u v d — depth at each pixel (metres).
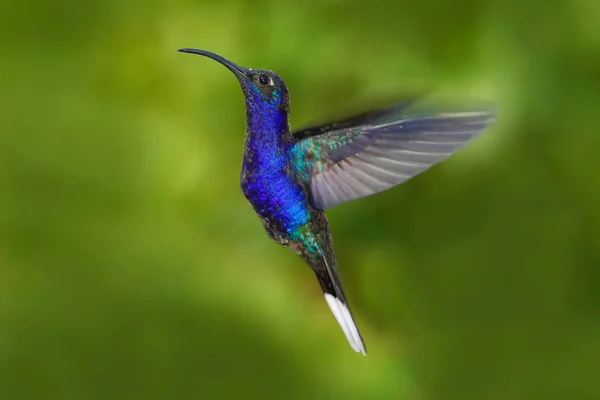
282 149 2.55
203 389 2.70
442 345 2.75
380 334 2.76
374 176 2.54
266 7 2.73
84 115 2.75
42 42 2.75
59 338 2.70
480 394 2.74
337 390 2.72
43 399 2.69
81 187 2.73
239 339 2.72
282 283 2.74
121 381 2.70
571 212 2.73
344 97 2.71
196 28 2.74
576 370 2.74
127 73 2.75
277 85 2.55
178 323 2.71
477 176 2.72
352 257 2.76
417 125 2.53
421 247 2.75
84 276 2.72
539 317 2.74
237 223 2.74
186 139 2.74
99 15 2.75
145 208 2.74
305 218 2.55
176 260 2.73
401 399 2.73
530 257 2.74
